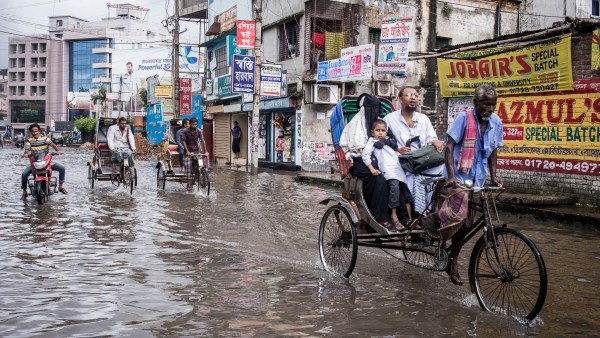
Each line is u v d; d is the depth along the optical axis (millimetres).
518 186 11523
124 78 64250
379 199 5426
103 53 107312
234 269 5945
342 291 5137
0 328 4000
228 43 28234
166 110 34906
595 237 8078
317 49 21734
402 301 4812
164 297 4848
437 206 5051
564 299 4902
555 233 8422
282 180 18172
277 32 24484
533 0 19344
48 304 4602
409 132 5949
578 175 10266
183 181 14234
